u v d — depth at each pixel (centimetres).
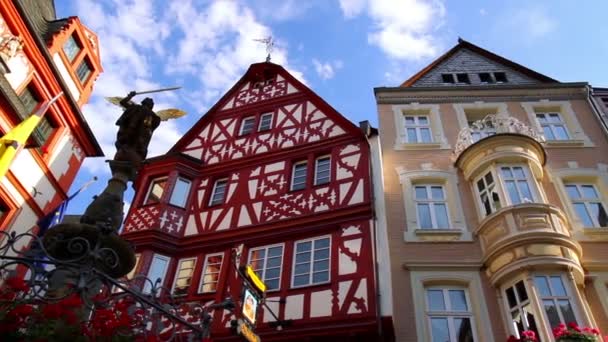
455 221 1150
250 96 1747
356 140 1388
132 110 755
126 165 700
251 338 906
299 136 1496
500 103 1454
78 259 514
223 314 1116
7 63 1340
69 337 420
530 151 1200
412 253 1093
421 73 1667
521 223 1031
